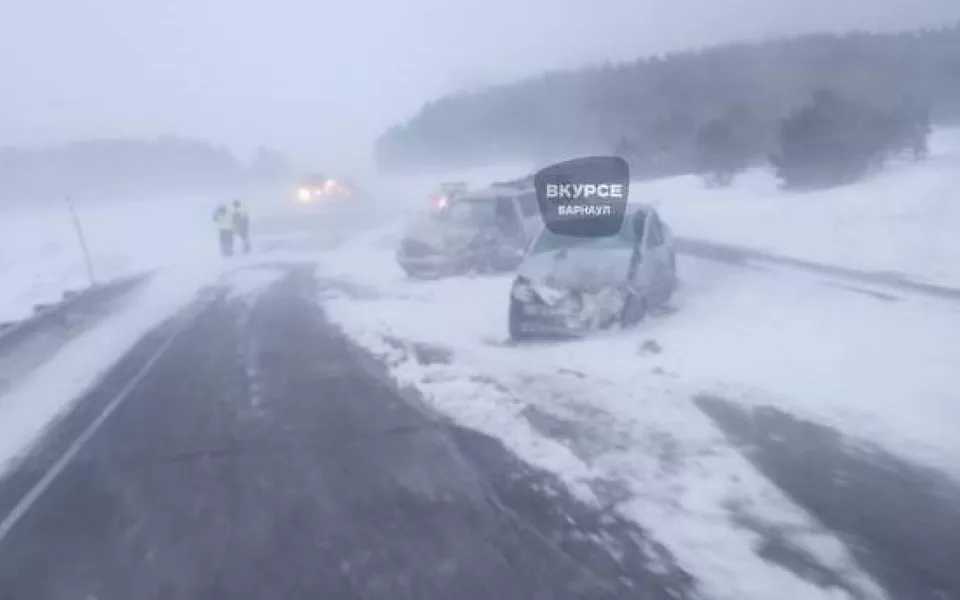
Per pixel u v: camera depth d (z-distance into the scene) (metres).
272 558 4.78
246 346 10.85
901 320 9.15
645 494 5.36
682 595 4.10
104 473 6.45
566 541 4.74
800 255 13.92
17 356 11.07
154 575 4.69
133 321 13.99
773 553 4.48
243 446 6.81
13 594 4.60
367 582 4.41
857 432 6.23
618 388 7.78
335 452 6.49
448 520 5.11
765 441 6.19
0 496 6.17
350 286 16.03
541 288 10.11
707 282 12.90
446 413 7.36
